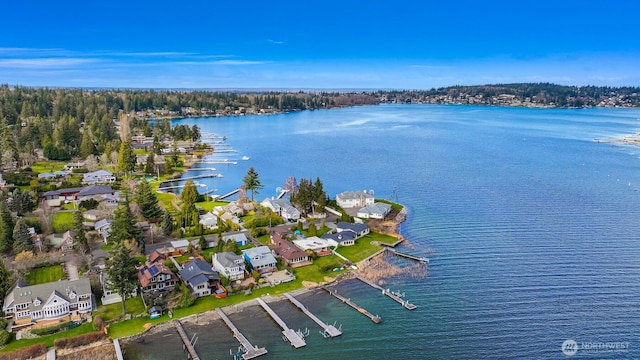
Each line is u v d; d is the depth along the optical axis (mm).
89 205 137375
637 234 120250
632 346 72125
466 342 74000
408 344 73812
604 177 189375
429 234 122688
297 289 92562
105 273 90312
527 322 79188
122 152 187750
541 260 104375
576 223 129750
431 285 93250
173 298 87062
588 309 82938
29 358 69312
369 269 101438
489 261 104375
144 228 121812
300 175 198875
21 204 127438
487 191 167125
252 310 84438
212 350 72438
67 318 79562
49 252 103500
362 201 148500
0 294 81500
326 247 111688
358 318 81562
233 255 98750
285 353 71750
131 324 78812
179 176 199125
